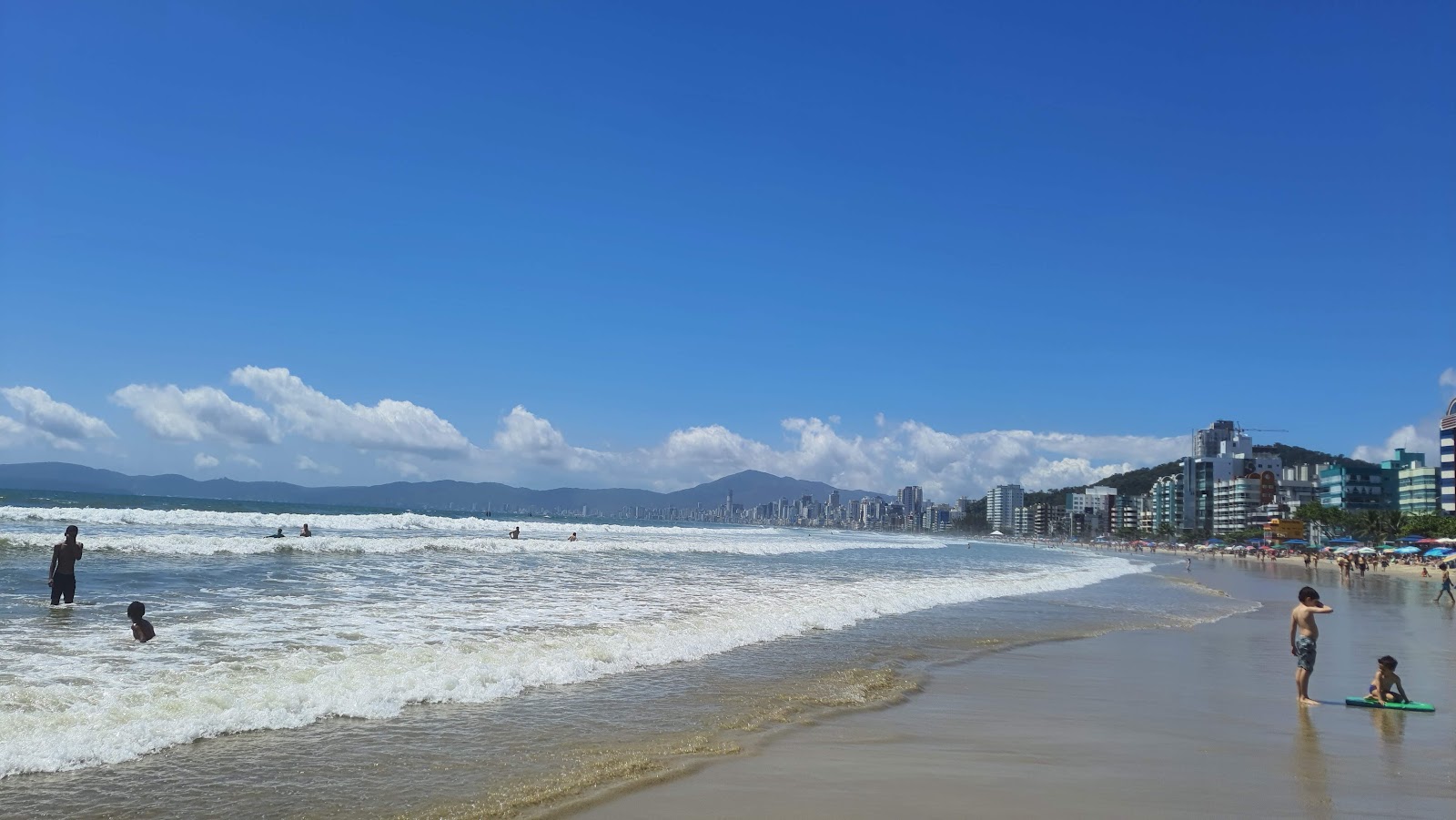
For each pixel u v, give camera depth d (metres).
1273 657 17.20
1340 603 34.00
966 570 46.78
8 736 7.71
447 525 67.69
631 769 8.00
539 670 12.06
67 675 10.09
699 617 18.72
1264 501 194.62
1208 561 109.19
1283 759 9.09
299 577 22.91
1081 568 59.19
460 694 10.59
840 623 20.06
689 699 11.28
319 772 7.53
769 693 11.91
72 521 45.41
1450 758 9.28
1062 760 8.91
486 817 6.61
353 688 10.27
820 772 8.21
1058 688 13.30
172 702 9.09
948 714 11.22
